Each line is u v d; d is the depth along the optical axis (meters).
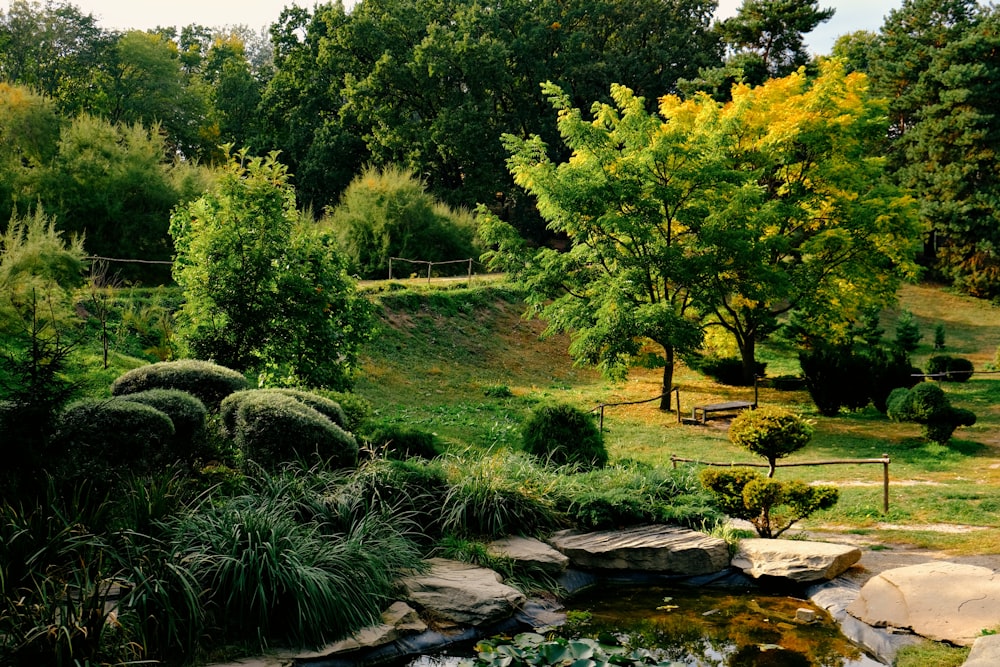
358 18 51.75
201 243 14.96
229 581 7.22
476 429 19.22
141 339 19.80
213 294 14.91
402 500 9.64
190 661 6.54
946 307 47.28
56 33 57.75
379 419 19.16
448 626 7.71
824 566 8.76
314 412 10.53
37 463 7.82
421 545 9.36
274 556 7.31
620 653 6.80
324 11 52.97
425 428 18.62
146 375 12.28
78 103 53.47
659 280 24.06
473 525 9.80
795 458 17.70
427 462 11.14
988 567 8.66
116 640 6.19
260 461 10.02
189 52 68.56
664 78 53.94
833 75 24.73
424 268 36.34
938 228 48.84
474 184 48.97
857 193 27.12
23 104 27.45
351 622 7.30
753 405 22.91
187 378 12.38
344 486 9.36
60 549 7.04
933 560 9.27
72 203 25.83
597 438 14.45
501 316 32.09
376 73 49.03
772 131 24.56
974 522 11.27
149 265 26.98
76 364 15.80
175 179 28.64
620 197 22.42
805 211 25.56
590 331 23.00
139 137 28.72
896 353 23.95
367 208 36.28
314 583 7.21
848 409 24.70
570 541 9.72
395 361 25.28
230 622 7.03
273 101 55.81
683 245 24.05
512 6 53.34
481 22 51.88
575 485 10.93
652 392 26.97
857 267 25.97
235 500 8.52
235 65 61.78
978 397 26.62
